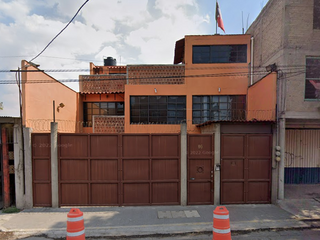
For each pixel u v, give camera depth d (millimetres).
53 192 5602
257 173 5902
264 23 7613
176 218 4949
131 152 5746
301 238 4141
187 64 8984
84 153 5691
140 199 5762
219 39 8883
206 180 5797
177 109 9023
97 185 5723
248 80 8750
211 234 4332
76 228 3500
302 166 7805
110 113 11102
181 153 5734
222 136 5836
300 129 7770
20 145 5512
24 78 5656
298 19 6125
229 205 5773
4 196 5508
